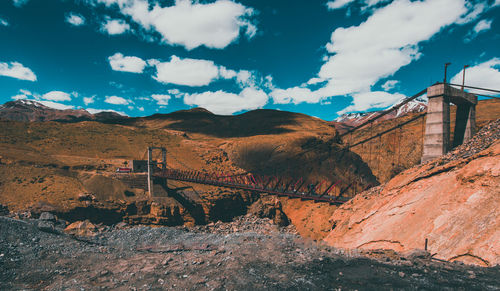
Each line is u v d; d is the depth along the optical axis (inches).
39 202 2672.2
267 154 7844.5
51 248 1311.5
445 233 840.9
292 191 2861.7
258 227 4065.0
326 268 796.6
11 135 4389.8
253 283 756.0
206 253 1283.2
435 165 1258.6
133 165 3996.1
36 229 1579.7
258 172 7214.6
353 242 1234.0
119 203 3294.8
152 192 3747.5
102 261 1184.8
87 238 1850.4
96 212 3021.7
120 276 958.4
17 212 2466.8
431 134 1610.5
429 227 915.4
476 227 766.5
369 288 588.1
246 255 1107.3
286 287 684.7
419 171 1312.7
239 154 7780.5
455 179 991.0
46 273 979.9
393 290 556.1
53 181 3110.2
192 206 3912.4
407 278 613.9
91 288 826.2
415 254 795.4
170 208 3622.0
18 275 942.4
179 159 5831.7
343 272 733.9
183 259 1168.2
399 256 826.2
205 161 6195.9
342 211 1691.7
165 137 7032.5
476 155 986.7
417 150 7819.9
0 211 2409.0
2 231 1365.7
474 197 853.2
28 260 1098.1
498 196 781.9
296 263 906.7
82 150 4756.4
